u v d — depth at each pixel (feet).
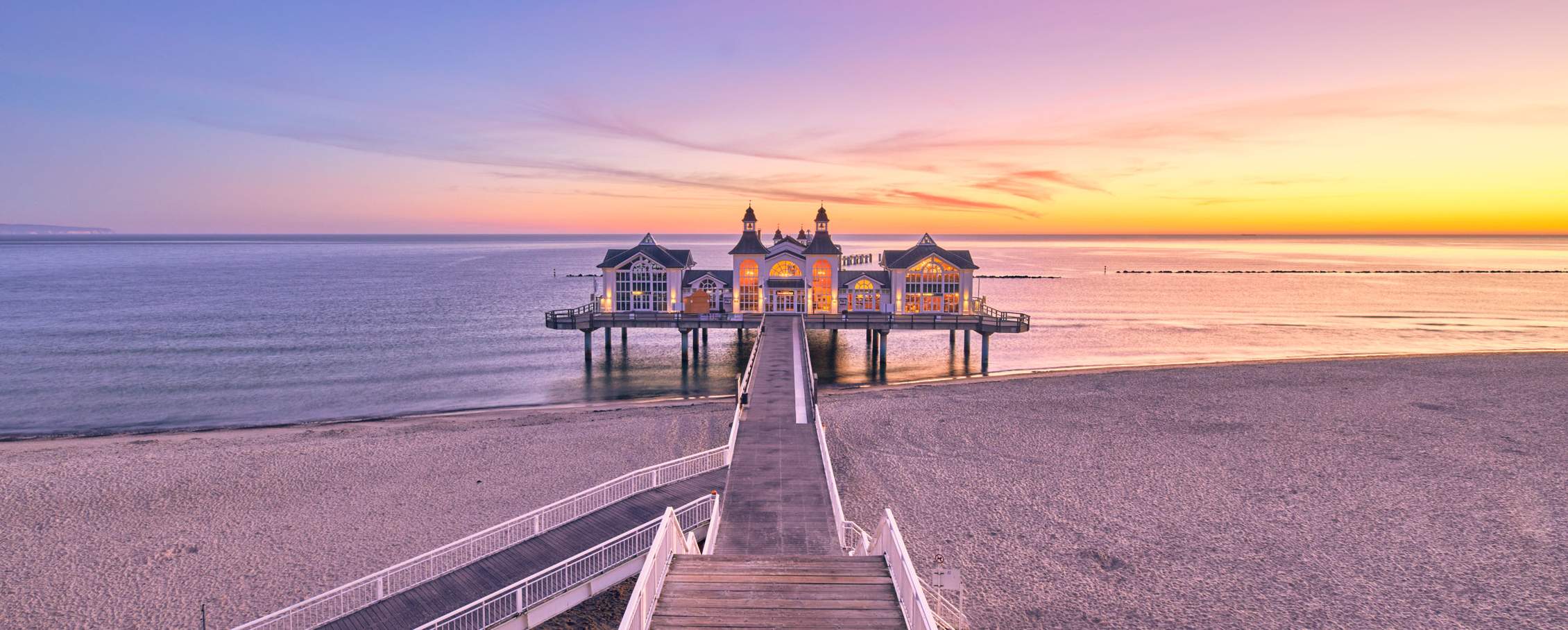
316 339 232.32
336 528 85.40
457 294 388.37
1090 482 99.19
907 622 36.22
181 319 276.41
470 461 108.58
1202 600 69.97
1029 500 93.25
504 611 59.62
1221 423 125.90
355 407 145.89
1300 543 81.10
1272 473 101.91
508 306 330.34
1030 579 73.61
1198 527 85.10
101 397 152.97
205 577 74.08
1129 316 300.20
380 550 80.07
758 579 41.42
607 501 87.25
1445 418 127.65
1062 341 232.12
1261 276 547.08
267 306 324.39
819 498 73.92
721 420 131.34
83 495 93.91
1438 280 498.28
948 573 46.80
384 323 271.69
